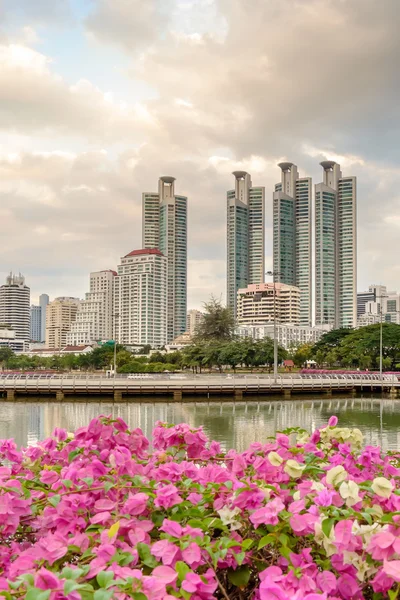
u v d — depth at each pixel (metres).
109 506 3.60
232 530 3.50
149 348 159.00
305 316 179.88
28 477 4.57
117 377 56.81
